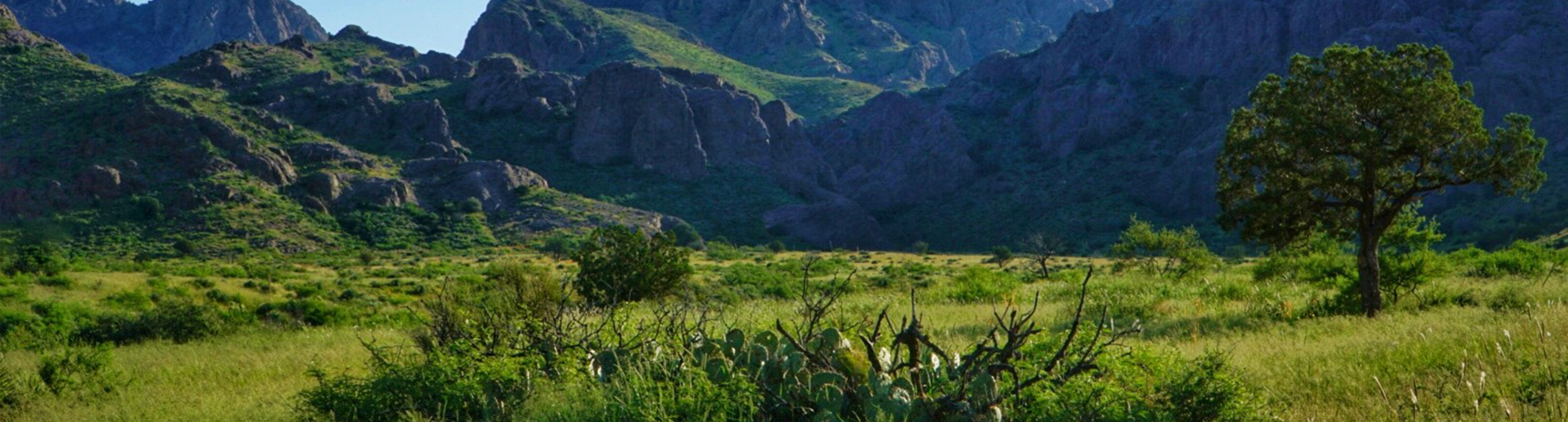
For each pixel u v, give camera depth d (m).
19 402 12.34
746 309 9.43
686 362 6.79
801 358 6.55
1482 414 6.64
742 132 192.38
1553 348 8.24
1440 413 6.81
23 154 136.88
